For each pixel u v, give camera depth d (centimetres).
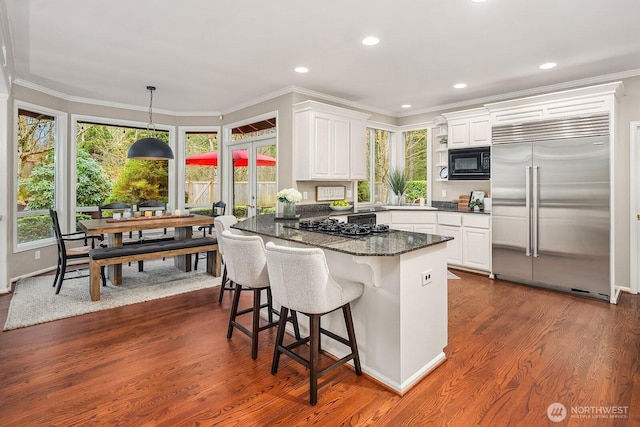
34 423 183
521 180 428
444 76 421
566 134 393
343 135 499
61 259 403
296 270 199
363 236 257
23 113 466
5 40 303
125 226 402
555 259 406
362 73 413
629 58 364
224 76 426
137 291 402
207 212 651
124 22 290
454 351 264
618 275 416
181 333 295
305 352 265
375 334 226
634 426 180
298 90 475
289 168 483
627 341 277
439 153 577
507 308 354
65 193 520
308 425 183
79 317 328
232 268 261
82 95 515
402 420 187
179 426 182
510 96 493
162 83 455
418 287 225
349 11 271
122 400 203
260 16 279
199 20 287
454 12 271
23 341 277
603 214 373
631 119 401
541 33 307
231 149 616
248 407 198
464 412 193
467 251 488
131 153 457
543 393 210
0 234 400
